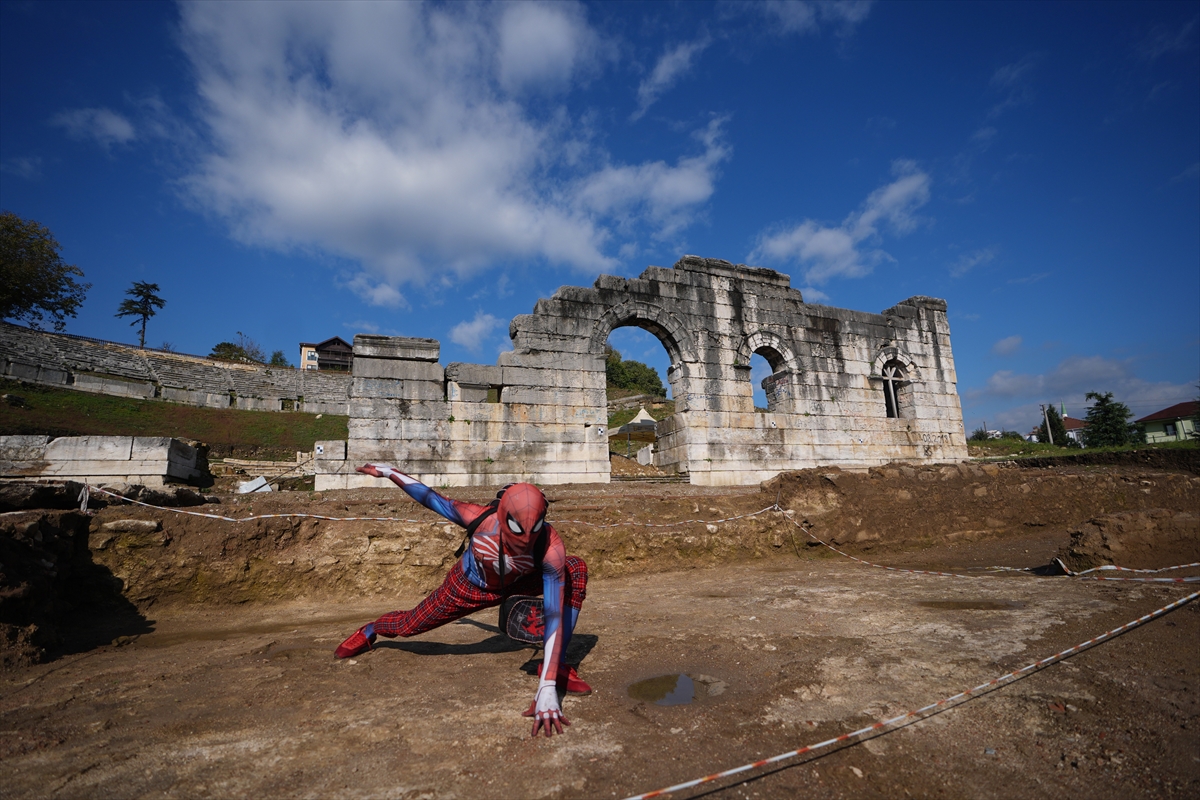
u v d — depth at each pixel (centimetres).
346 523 945
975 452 2647
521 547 411
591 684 473
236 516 906
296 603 867
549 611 399
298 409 4434
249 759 334
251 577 856
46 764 326
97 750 346
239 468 2552
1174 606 591
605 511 1162
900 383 2136
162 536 823
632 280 1738
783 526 1252
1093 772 331
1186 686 425
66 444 1332
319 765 327
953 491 1412
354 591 903
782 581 972
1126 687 428
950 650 525
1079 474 1574
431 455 1449
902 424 2044
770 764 331
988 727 381
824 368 1958
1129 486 1542
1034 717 391
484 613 758
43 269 4047
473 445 1490
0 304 3925
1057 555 952
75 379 3516
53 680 492
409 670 505
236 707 418
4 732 372
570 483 1550
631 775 319
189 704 426
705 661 530
